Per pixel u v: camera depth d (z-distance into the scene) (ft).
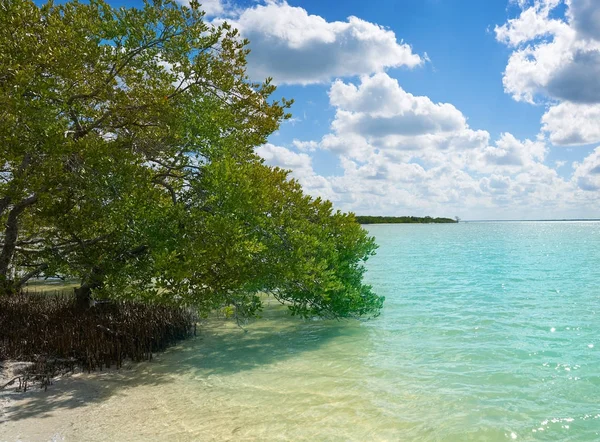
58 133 27.27
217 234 28.89
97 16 34.73
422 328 37.99
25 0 31.53
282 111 51.85
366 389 23.71
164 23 35.35
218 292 29.94
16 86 26.32
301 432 18.61
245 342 34.01
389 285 65.36
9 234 31.99
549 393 22.90
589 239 224.94
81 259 32.60
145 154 36.65
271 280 33.35
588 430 18.74
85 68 33.12
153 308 38.50
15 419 19.69
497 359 28.84
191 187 35.91
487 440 17.94
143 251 33.58
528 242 197.06
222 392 23.39
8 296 42.65
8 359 27.66
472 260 108.17
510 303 50.01
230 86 42.39
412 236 281.95
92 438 17.93
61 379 25.36
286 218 36.99
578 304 49.14
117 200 29.78
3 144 26.89
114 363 28.30
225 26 40.88
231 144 38.45
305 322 40.91
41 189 29.14
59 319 34.99
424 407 21.26
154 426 19.11
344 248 42.55
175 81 37.60
